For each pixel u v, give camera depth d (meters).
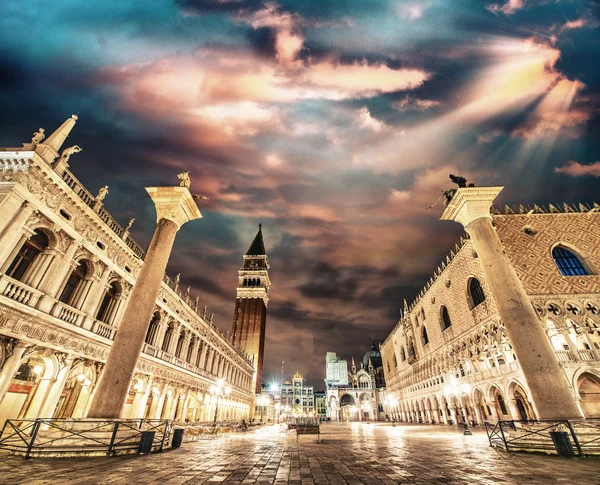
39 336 17.03
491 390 36.75
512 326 16.03
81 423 12.77
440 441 20.78
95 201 21.73
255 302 95.00
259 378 84.31
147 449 13.03
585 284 30.86
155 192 19.59
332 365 156.00
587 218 35.62
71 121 19.17
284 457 12.95
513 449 14.39
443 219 21.78
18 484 7.33
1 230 15.34
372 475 9.12
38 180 17.08
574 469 9.56
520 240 34.34
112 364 14.52
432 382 56.22
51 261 18.47
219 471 9.46
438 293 51.91
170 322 32.94
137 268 26.81
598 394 26.78
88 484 7.43
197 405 40.06
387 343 94.25
